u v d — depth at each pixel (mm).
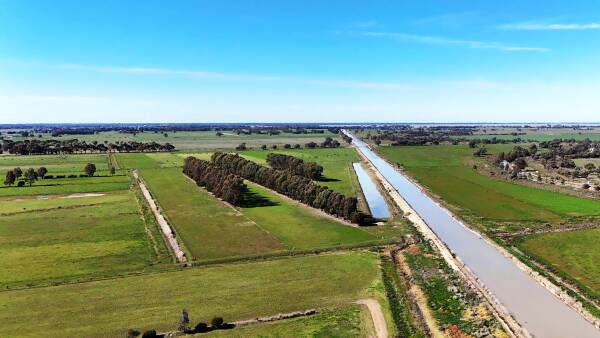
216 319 57969
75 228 103625
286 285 71875
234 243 94188
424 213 126500
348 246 92500
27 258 83812
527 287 72438
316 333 56156
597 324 59156
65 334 55969
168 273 77188
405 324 59500
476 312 62719
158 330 57000
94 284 72062
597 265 80250
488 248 93688
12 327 57688
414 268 80750
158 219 113062
